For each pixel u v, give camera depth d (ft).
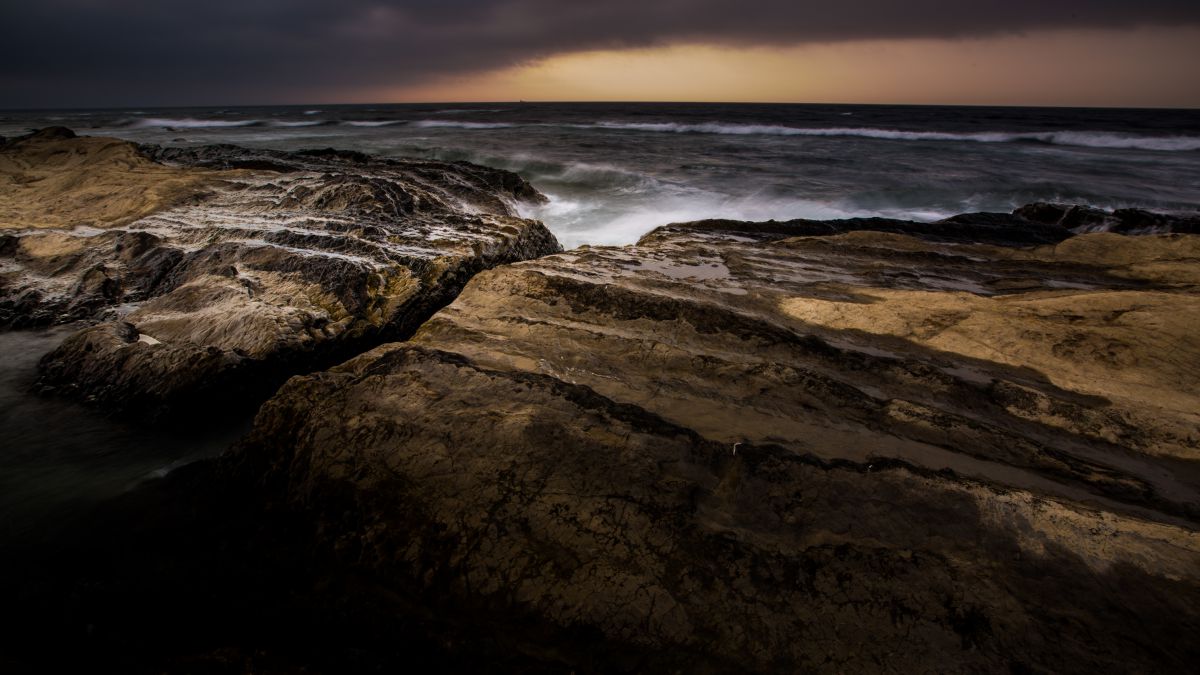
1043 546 11.05
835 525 11.73
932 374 17.21
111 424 21.56
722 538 11.52
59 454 19.98
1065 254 30.83
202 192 43.78
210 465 18.37
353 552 12.82
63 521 16.57
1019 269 28.86
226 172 50.42
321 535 13.39
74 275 31.86
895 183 80.23
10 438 20.61
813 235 39.24
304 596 12.21
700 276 26.02
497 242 33.68
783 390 16.34
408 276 27.96
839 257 30.63
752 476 12.87
